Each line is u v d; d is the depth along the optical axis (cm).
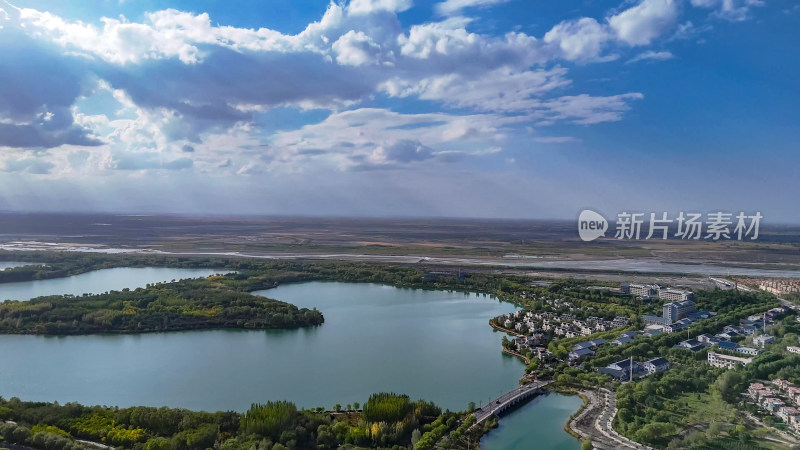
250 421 18525
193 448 17262
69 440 17600
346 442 18638
